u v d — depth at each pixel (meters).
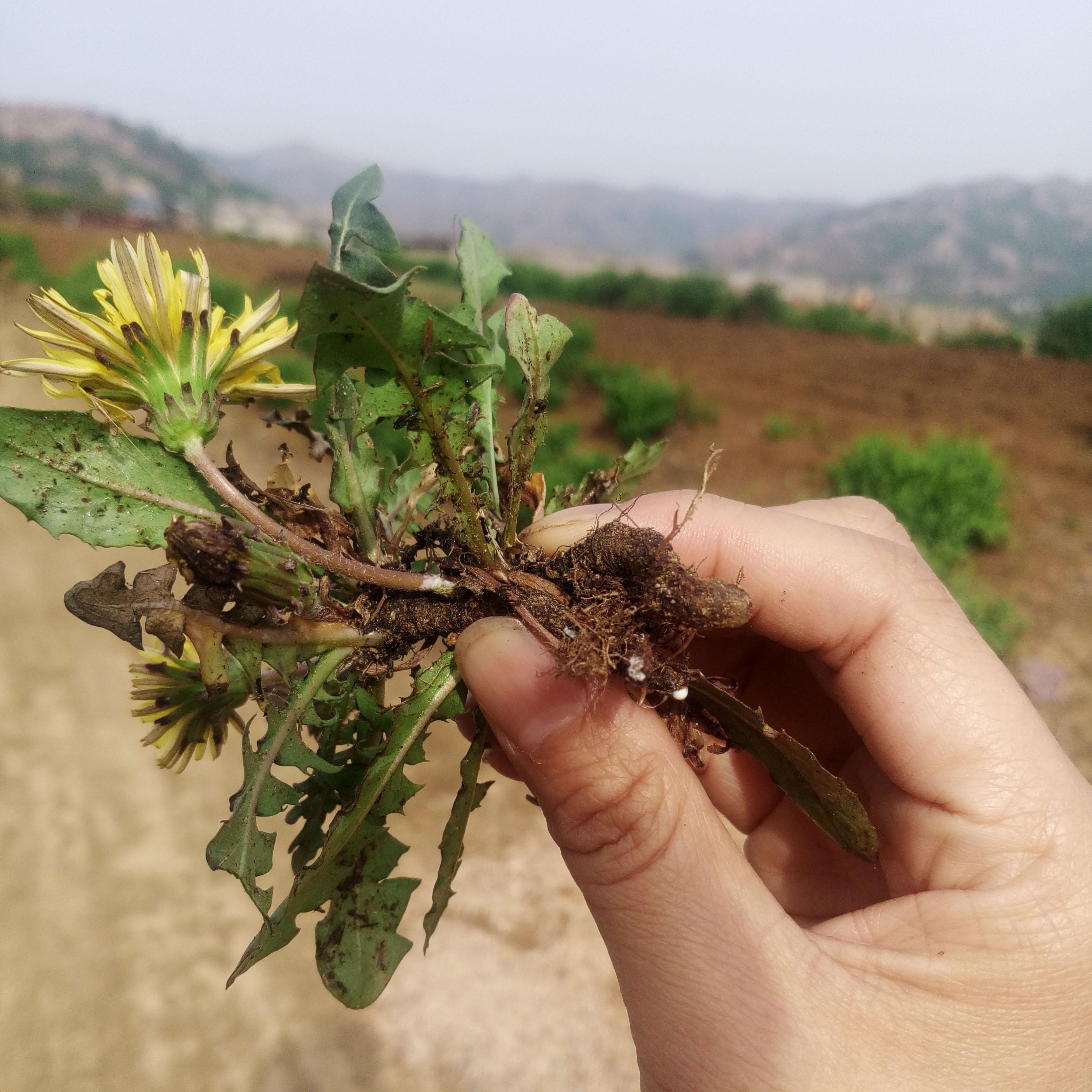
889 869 0.15
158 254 0.11
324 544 0.13
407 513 0.14
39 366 0.11
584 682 0.12
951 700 0.14
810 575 0.15
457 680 0.13
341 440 0.13
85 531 0.11
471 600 0.13
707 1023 0.12
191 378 0.12
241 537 0.11
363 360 0.11
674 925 0.12
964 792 0.13
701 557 0.15
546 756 0.12
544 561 0.13
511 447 0.13
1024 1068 0.12
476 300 0.15
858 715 0.15
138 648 0.11
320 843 0.13
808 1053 0.12
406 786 0.13
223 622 0.11
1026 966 0.12
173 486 0.12
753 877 0.13
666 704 0.13
